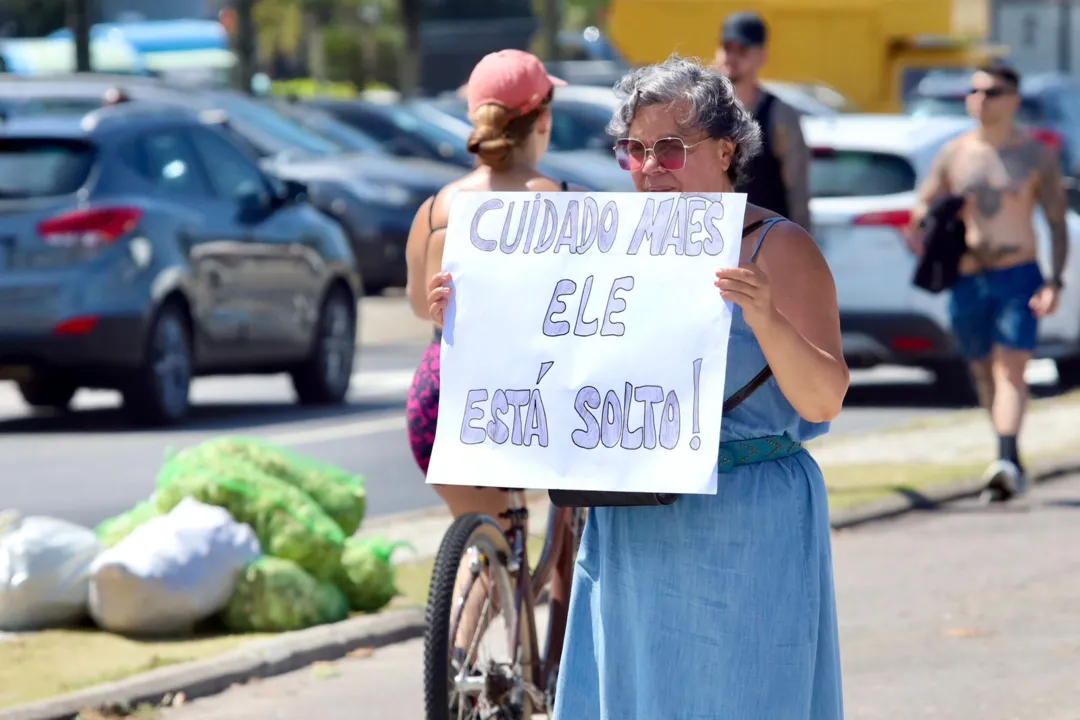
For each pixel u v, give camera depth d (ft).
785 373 32.63
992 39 447.83
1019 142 84.07
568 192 34.27
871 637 61.16
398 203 182.09
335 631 60.44
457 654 42.37
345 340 127.24
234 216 114.93
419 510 84.99
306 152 184.85
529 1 520.01
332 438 108.17
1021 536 77.05
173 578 59.72
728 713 34.01
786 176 70.23
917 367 120.47
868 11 252.21
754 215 34.06
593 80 244.22
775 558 34.04
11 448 103.55
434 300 34.88
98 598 60.29
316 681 57.06
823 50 252.83
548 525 47.78
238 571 60.95
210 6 403.75
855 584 68.95
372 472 95.96
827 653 35.12
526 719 45.32
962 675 56.39
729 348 33.71
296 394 126.11
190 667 56.08
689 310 33.04
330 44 542.98
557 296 34.04
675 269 33.32
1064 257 84.53
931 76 288.71
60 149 106.22
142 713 52.95
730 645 33.94
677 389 32.91
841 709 35.70
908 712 52.60
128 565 59.67
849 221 115.03
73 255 104.06
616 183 186.50
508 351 34.14
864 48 252.83
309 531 62.03
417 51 327.06
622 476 33.04
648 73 34.40
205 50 364.58
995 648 59.47
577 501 33.42
